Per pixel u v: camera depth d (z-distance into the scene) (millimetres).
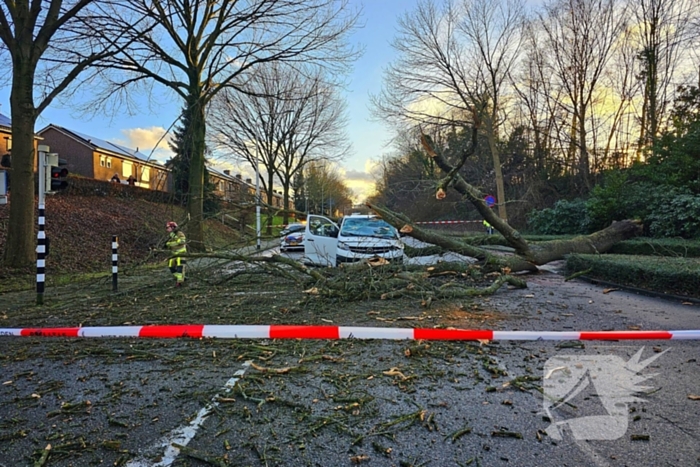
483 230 27312
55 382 3617
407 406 3086
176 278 8805
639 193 14961
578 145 26172
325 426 2807
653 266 7711
